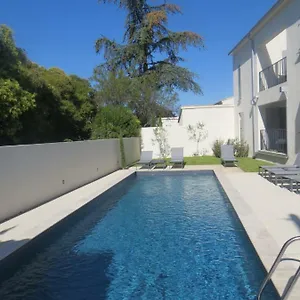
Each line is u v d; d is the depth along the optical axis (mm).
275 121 19562
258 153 19703
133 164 20234
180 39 28484
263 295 4199
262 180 12156
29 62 17609
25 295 4750
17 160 8156
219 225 7863
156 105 28812
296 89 13641
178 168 17156
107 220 8750
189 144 24125
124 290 4809
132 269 5527
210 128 24078
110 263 5812
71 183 11555
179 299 4465
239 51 22906
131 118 22516
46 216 7680
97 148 14594
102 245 6789
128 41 29344
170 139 24219
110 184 12453
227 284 4816
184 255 6043
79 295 4699
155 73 28953
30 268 5723
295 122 13898
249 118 20891
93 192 10828
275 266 3635
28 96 13492
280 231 5996
